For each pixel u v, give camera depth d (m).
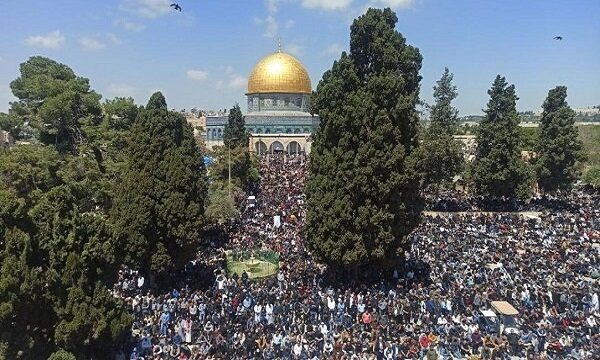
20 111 58.31
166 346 30.52
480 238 52.62
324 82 42.81
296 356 28.91
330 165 40.31
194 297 36.91
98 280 29.38
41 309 27.62
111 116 55.81
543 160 76.12
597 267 43.59
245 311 34.47
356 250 39.19
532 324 32.03
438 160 68.12
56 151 51.06
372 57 42.16
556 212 68.06
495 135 70.75
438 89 75.69
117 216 41.41
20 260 26.50
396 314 33.81
